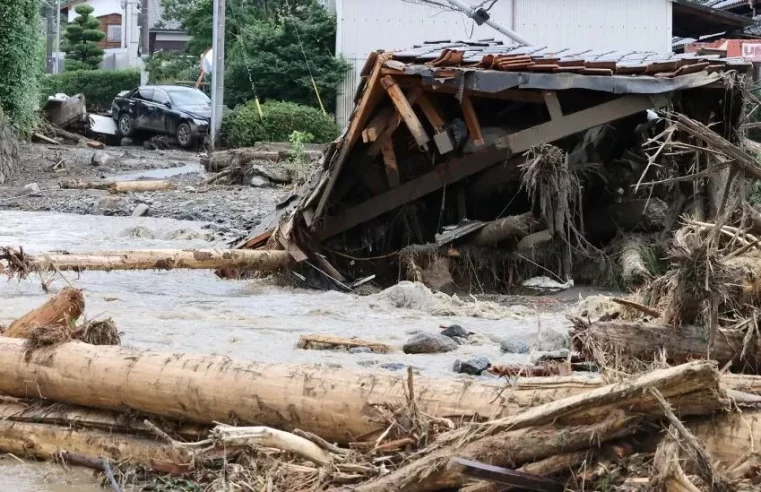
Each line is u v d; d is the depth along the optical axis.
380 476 4.54
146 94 40.56
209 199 25.47
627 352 6.33
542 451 4.32
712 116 13.54
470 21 37.28
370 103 14.12
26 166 31.28
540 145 13.53
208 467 5.34
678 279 6.12
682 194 13.75
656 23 36.75
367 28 38.78
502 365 7.64
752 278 6.40
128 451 5.61
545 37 37.03
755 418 4.29
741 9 37.66
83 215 23.06
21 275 11.15
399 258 14.52
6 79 32.91
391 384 5.18
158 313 10.55
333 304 12.07
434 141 14.30
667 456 3.96
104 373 5.75
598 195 15.04
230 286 13.83
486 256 14.55
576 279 14.55
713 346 6.17
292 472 4.91
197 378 5.50
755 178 6.82
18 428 5.91
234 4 44.75
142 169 33.00
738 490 3.93
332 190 14.72
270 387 5.32
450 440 4.56
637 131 15.21
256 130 36.78
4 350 6.18
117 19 80.12
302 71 39.88
